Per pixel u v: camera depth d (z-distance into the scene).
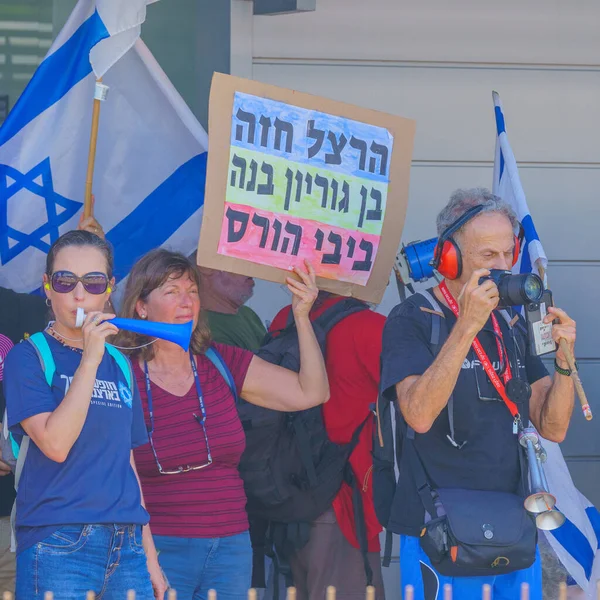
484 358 12.24
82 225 15.14
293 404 14.12
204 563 13.32
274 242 14.09
